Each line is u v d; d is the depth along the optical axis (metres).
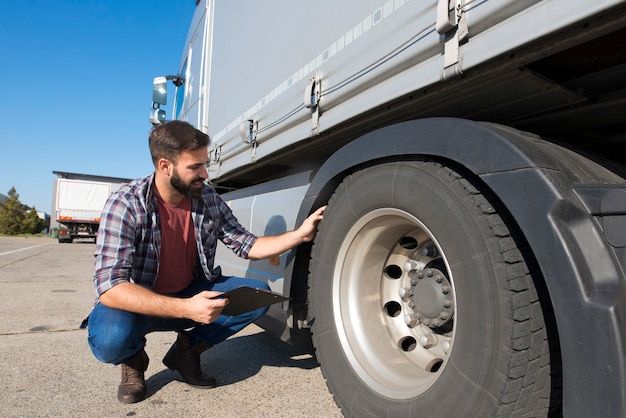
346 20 1.73
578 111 1.38
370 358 1.49
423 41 1.33
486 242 1.08
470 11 1.16
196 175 1.78
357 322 1.56
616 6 0.84
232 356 2.48
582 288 0.87
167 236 1.90
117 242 1.69
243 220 2.76
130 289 1.61
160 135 1.75
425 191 1.25
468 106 1.47
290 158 2.49
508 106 1.44
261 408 1.75
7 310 3.84
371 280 1.62
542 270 0.94
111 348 1.67
